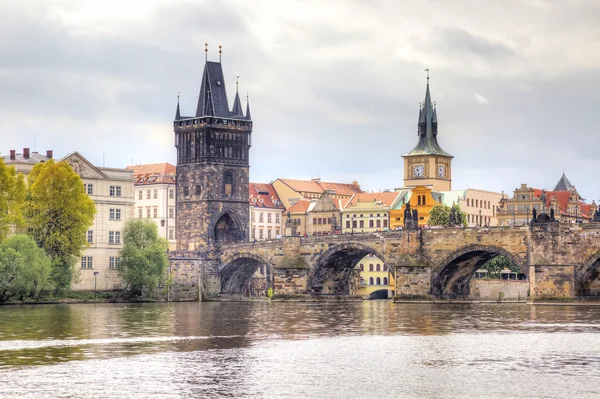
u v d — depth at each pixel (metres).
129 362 115.50
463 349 128.38
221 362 116.00
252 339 139.25
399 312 199.00
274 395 98.38
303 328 157.50
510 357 121.19
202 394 98.50
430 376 108.12
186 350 126.19
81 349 126.44
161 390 100.00
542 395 99.06
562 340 138.38
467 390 101.06
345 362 116.81
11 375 106.75
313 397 97.69
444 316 184.25
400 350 127.31
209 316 186.75
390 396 98.44
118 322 168.00
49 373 108.00
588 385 103.38
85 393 98.50
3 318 175.50
